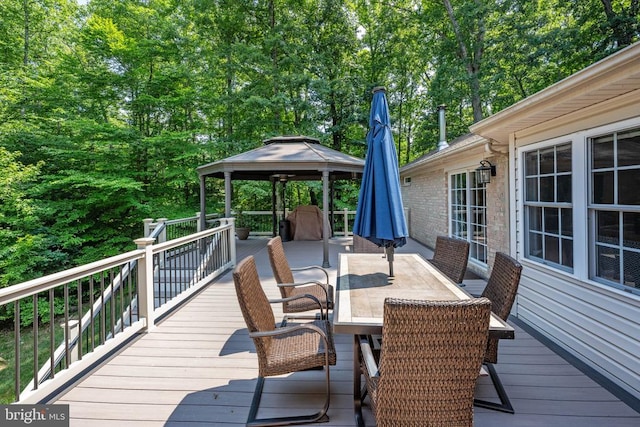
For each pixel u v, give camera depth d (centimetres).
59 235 1056
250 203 1656
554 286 350
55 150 1049
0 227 980
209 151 1246
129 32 1302
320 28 1548
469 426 173
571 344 323
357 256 415
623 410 233
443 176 809
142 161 1253
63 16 1388
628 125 258
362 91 1536
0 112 1057
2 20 1220
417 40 1600
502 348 332
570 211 330
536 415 227
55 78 1131
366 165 318
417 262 378
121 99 1237
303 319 394
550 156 361
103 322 312
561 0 1206
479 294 495
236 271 228
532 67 1265
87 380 274
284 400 247
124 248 1174
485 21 1328
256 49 1302
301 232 1074
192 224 1040
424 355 165
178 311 438
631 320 259
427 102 1783
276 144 880
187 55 1297
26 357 792
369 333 199
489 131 421
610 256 286
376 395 175
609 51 1116
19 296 224
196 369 292
